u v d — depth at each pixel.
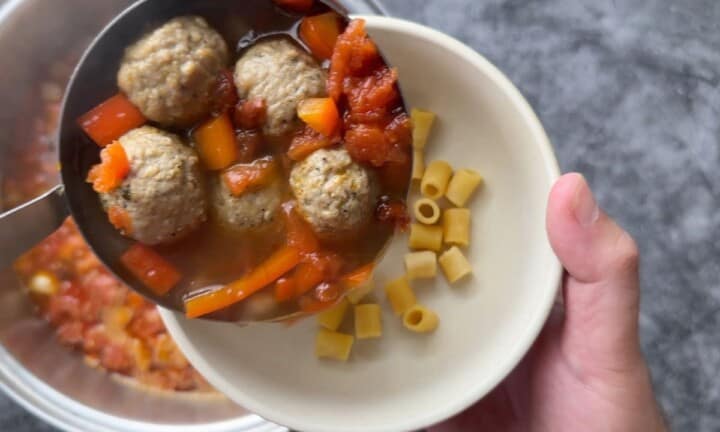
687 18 0.42
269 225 0.29
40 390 0.40
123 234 0.28
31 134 0.42
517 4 0.42
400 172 0.29
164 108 0.28
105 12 0.40
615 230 0.32
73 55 0.41
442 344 0.35
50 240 0.41
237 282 0.29
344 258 0.29
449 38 0.34
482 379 0.33
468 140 0.36
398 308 0.35
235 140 0.29
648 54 0.42
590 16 0.42
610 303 0.32
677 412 0.42
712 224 0.42
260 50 0.28
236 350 0.34
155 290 0.29
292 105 0.28
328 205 0.28
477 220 0.36
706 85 0.42
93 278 0.42
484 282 0.36
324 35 0.28
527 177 0.34
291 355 0.35
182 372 0.41
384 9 0.40
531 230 0.34
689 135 0.42
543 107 0.42
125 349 0.41
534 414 0.36
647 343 0.42
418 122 0.35
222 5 0.28
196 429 0.40
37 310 0.42
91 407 0.40
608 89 0.42
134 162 0.27
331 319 0.35
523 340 0.33
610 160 0.42
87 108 0.28
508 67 0.42
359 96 0.28
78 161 0.28
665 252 0.42
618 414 0.33
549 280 0.33
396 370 0.35
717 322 0.42
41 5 0.39
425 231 0.36
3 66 0.40
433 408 0.33
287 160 0.29
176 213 0.28
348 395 0.35
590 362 0.33
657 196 0.42
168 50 0.27
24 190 0.42
